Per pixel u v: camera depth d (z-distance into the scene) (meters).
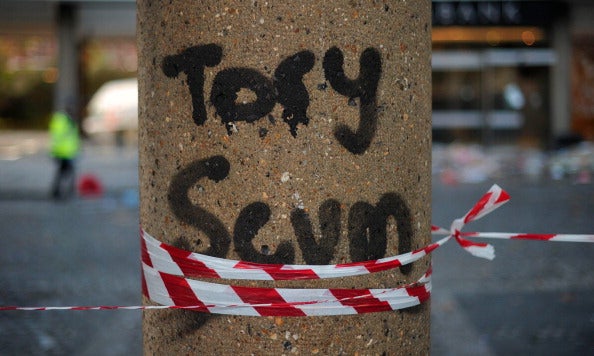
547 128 23.88
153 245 2.21
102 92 30.39
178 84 2.13
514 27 23.22
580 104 24.33
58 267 8.58
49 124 42.06
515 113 23.94
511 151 23.56
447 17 22.84
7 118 42.25
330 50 2.06
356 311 2.12
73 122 15.21
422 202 2.25
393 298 2.17
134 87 30.14
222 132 2.08
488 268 8.33
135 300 7.16
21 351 5.70
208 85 2.08
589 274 8.03
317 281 2.10
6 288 7.59
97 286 7.69
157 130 2.19
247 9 2.05
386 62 2.12
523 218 11.75
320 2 2.05
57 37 24.38
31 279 7.99
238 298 2.11
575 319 6.43
